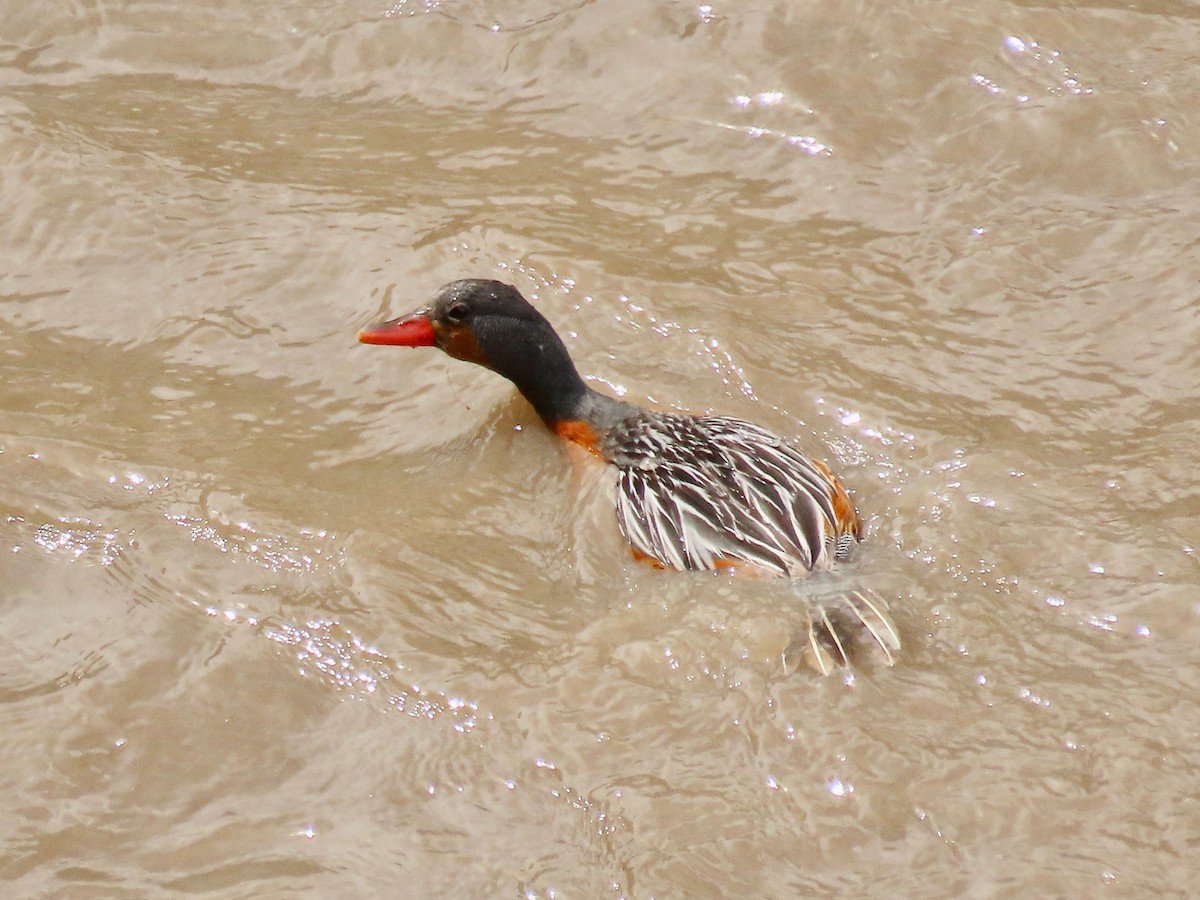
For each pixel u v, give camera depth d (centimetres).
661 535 1222
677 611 1164
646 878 970
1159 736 1039
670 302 1481
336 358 1448
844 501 1232
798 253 1533
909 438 1330
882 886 955
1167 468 1278
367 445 1362
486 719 1091
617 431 1334
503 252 1537
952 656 1109
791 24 1720
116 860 1008
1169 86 1620
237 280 1523
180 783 1058
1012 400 1366
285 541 1244
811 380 1395
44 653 1150
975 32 1683
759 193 1602
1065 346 1418
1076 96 1617
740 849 983
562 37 1761
